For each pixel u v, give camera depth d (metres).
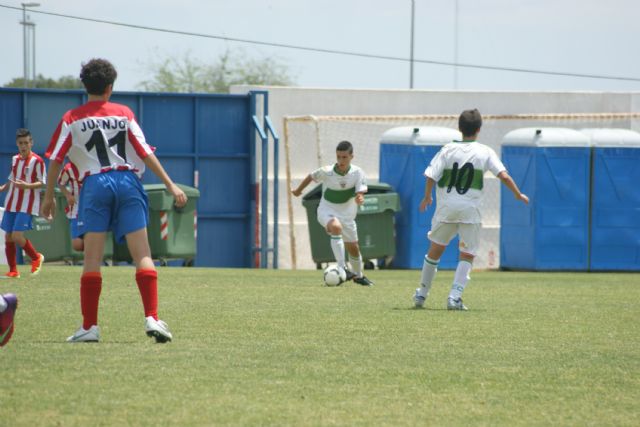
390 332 24.38
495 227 75.94
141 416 14.80
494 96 78.38
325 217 41.38
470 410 15.82
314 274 49.34
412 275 51.31
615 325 26.77
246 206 66.62
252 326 25.03
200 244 65.88
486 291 38.72
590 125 80.06
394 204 62.47
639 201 62.66
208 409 15.32
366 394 16.73
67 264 60.66
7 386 16.45
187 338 22.52
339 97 76.25
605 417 15.58
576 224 62.47
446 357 20.58
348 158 40.88
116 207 21.42
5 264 58.94
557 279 48.84
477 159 30.36
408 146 63.06
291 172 75.69
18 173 41.50
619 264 62.69
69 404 15.35
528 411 15.86
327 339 22.89
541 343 23.03
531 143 62.59
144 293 21.45
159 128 64.62
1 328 18.91
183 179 65.31
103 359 19.00
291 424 14.60
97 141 21.27
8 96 61.22
